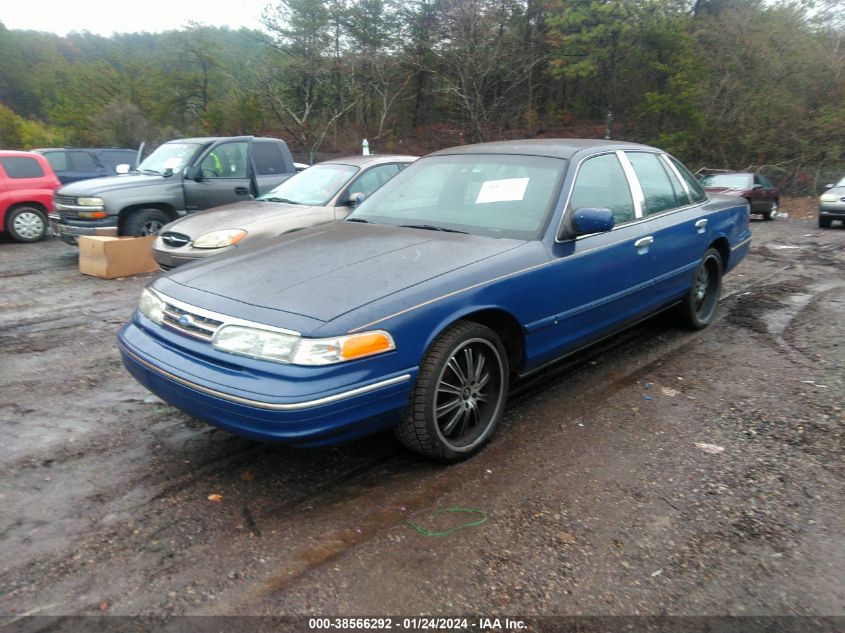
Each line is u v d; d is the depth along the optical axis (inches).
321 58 1408.7
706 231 221.8
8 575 103.1
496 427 147.6
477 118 1278.3
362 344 116.1
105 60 1843.0
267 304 122.0
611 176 186.2
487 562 106.4
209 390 116.6
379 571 104.3
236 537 113.3
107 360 209.5
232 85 1694.1
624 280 179.2
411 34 1392.7
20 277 350.9
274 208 287.1
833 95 1270.9
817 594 99.3
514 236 156.4
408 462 140.3
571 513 120.3
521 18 1304.1
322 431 113.5
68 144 1533.0
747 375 192.1
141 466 138.5
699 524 116.9
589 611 95.7
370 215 181.5
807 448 145.6
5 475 134.2
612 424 158.7
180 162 392.2
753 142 1291.8
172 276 144.3
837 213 663.1
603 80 1453.0
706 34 1336.1
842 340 225.6
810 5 1332.4
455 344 132.3
